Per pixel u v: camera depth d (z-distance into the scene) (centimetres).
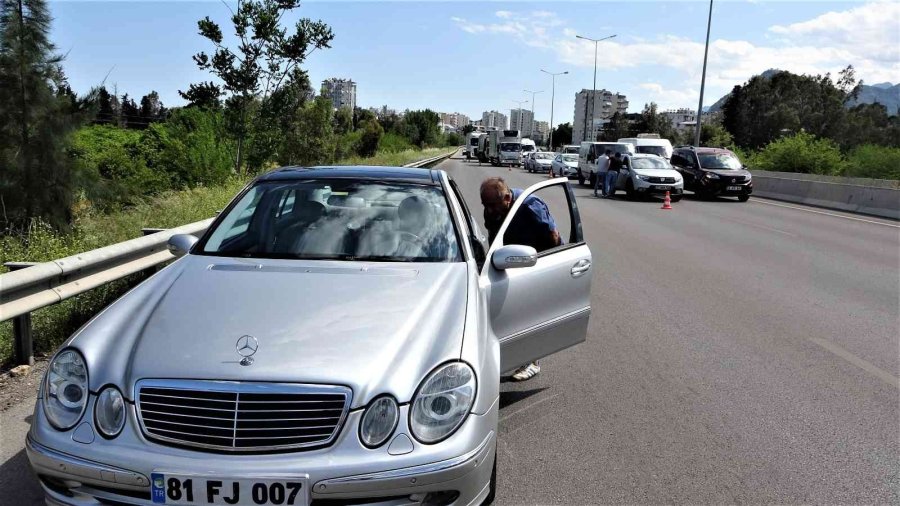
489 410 302
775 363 579
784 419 461
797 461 401
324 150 2680
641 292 848
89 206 1152
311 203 434
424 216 424
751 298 825
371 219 420
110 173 1844
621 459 399
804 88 9312
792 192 2425
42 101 1018
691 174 2483
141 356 287
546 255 449
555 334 454
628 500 354
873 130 8831
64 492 279
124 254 585
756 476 383
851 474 387
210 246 409
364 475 266
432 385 285
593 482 372
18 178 995
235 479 261
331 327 303
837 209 2111
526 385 521
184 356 284
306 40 1791
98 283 547
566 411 470
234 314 312
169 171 1900
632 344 629
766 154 3506
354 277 357
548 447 414
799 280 942
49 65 1032
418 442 276
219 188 1505
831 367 571
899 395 510
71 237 851
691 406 482
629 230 1473
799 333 673
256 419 269
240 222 425
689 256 1130
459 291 351
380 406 275
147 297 340
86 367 287
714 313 748
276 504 263
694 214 1873
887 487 373
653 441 424
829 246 1282
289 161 2614
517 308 416
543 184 477
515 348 423
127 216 1023
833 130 8875
